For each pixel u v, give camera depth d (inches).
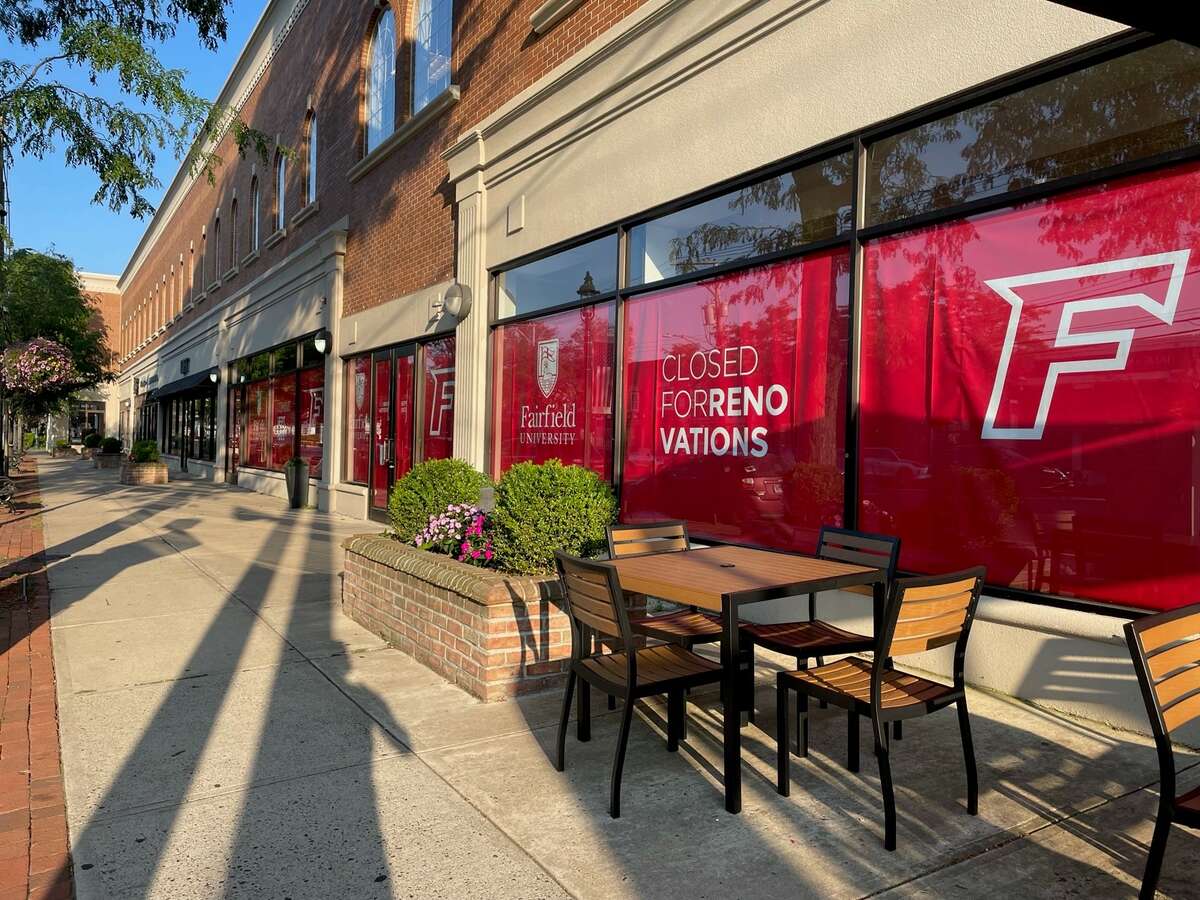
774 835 121.3
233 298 863.7
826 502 224.5
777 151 238.8
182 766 146.7
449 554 230.7
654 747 156.3
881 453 210.2
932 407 198.8
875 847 117.6
